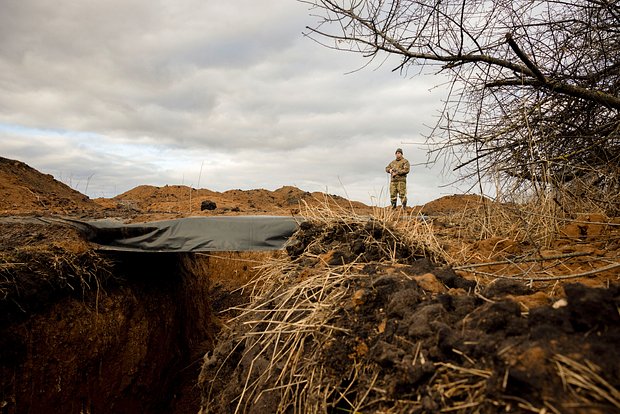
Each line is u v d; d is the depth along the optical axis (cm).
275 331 294
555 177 434
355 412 212
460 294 252
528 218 432
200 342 1027
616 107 426
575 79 463
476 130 455
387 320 244
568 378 154
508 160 459
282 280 398
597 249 364
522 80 432
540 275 331
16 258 588
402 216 445
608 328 172
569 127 477
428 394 187
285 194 3014
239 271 1248
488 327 197
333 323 267
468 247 436
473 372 179
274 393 277
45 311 593
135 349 733
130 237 694
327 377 242
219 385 368
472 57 437
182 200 2520
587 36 453
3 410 524
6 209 1248
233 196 2903
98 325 661
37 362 572
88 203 1842
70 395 613
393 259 349
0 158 1672
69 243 665
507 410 157
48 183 1800
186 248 667
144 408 757
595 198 454
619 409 141
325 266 362
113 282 722
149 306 794
